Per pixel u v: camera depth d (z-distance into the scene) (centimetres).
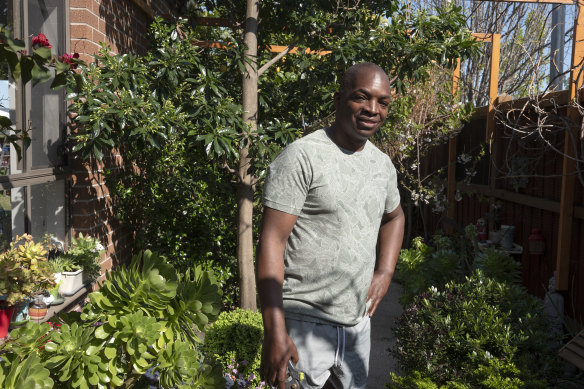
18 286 283
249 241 499
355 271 201
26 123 360
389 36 515
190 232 569
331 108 552
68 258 407
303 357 198
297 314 200
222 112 449
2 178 327
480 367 344
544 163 516
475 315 394
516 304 415
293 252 201
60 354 168
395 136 678
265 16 608
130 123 419
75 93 391
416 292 521
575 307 449
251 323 388
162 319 186
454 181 775
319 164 195
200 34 731
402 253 585
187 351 177
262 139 459
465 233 685
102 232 488
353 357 209
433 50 511
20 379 153
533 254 526
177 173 554
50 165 404
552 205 484
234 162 545
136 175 551
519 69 1095
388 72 544
